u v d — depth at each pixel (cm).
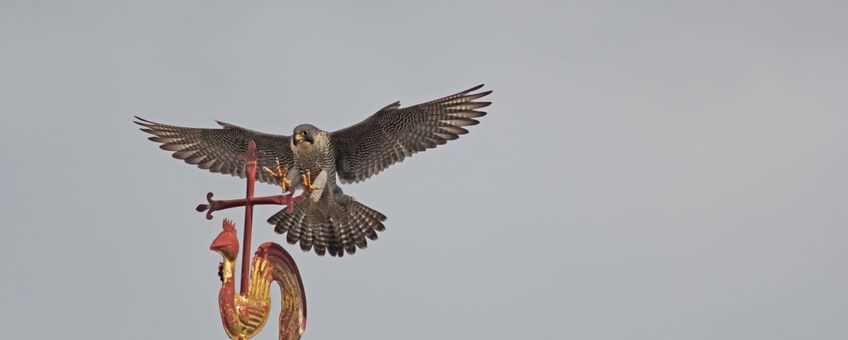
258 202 1044
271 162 1762
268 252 1059
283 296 1089
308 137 1688
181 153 1759
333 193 1747
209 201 1042
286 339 1079
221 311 988
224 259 998
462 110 1695
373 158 1773
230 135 1734
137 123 1730
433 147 1753
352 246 1770
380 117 1714
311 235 1777
